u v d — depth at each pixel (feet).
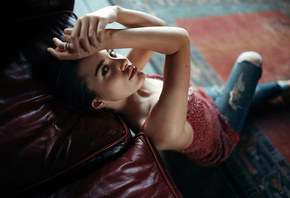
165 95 2.47
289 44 6.19
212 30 5.99
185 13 6.12
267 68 5.56
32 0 2.76
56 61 2.30
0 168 1.90
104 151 2.28
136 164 2.21
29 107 2.26
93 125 2.39
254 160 4.12
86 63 2.25
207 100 3.68
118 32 2.13
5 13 2.64
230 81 3.74
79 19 1.90
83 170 2.19
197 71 5.16
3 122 2.07
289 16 6.95
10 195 1.88
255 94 4.28
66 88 2.31
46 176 2.03
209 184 3.76
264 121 4.62
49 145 2.16
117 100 2.48
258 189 3.83
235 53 5.68
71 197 1.93
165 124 2.45
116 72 2.27
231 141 3.59
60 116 2.37
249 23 6.43
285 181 3.94
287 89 4.45
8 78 2.33
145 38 2.24
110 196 1.95
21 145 2.04
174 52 2.45
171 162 3.82
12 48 2.56
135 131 2.82
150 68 4.84
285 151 4.30
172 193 2.22
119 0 5.55
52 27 2.92
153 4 5.96
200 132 2.97
